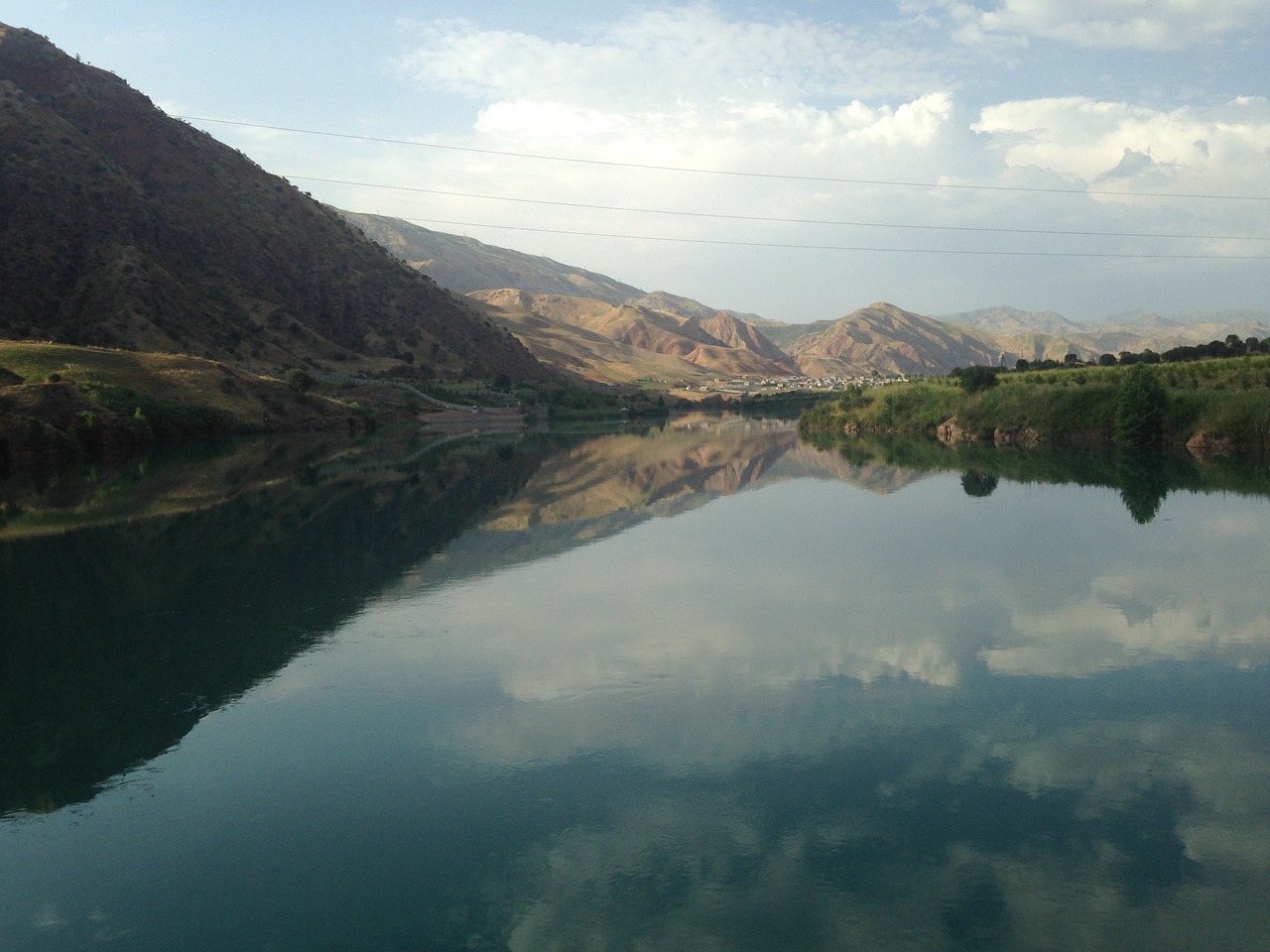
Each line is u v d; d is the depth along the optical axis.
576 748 15.34
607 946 10.26
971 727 16.03
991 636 21.19
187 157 189.38
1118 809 13.10
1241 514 35.84
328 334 176.75
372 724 16.42
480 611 23.95
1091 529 33.75
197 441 91.00
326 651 20.66
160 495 48.31
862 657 19.78
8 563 30.41
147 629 22.52
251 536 35.50
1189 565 27.55
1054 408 70.50
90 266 136.00
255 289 169.12
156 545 33.38
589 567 29.41
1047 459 59.00
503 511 42.25
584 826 12.84
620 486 52.16
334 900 11.27
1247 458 55.00
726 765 14.65
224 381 105.81
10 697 18.06
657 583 27.00
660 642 21.06
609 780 14.18
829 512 40.31
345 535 35.72
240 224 181.75
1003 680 18.28
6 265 125.88
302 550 32.41
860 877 11.52
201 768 14.81
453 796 13.74
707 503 44.34
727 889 11.30
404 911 11.02
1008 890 11.22
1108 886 11.27
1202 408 61.03
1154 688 17.69
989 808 13.18
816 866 11.77
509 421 150.00
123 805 13.67
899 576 27.22
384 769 14.65
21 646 21.34
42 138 153.00
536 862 11.99
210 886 11.63
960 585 25.94
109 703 17.66
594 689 18.05
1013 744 15.31
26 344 93.38
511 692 17.92
